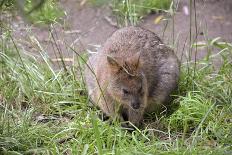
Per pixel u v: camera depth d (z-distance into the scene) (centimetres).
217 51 1270
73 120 960
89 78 1016
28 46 1252
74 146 842
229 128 896
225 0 1543
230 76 1066
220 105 979
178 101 1002
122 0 1283
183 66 1116
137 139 892
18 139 872
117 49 979
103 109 977
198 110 942
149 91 980
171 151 812
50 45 1309
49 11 1380
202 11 1491
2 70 1091
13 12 1080
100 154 800
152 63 979
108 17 1480
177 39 1202
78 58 1146
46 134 907
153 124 948
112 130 887
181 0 1539
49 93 1030
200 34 1363
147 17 1456
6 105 962
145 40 1009
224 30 1387
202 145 858
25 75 1077
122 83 930
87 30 1413
